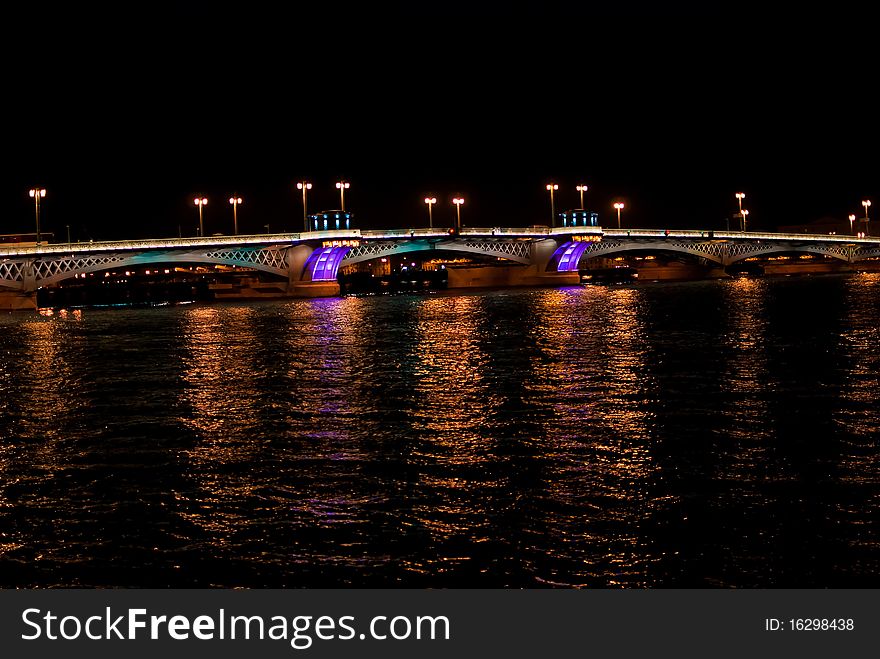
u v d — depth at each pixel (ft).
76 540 53.57
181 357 161.07
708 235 633.61
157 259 451.53
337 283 532.73
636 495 58.95
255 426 86.02
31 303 418.51
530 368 126.72
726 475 63.00
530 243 597.52
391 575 48.21
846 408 87.15
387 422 86.12
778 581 46.34
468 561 49.44
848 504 56.03
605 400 95.71
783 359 129.18
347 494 60.85
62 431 86.48
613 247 607.37
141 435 82.99
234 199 504.02
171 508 58.90
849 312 230.68
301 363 143.33
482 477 64.03
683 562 48.62
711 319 220.02
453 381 115.03
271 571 48.98
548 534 52.70
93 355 170.50
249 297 531.91
